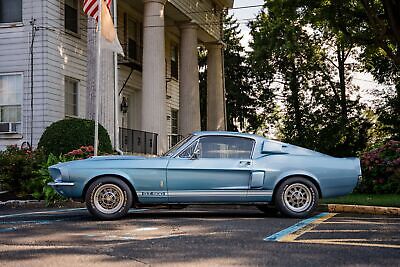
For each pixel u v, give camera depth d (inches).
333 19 793.6
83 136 605.0
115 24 639.1
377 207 436.1
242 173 380.2
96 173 370.3
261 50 1321.4
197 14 972.6
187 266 212.2
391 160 602.9
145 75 803.4
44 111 697.6
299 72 1464.1
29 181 539.2
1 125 709.9
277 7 833.5
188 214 421.1
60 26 731.4
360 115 1391.5
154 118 792.3
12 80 712.4
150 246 258.7
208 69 1113.4
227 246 257.6
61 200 511.5
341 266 212.5
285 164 384.5
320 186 386.6
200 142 384.8
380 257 230.5
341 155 1390.3
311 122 1445.6
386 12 717.3
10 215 418.0
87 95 687.1
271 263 217.8
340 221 362.0
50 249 251.8
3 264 217.6
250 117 1809.8
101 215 369.7
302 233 301.0
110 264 216.2
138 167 372.8
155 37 805.9
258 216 405.4
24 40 709.9
